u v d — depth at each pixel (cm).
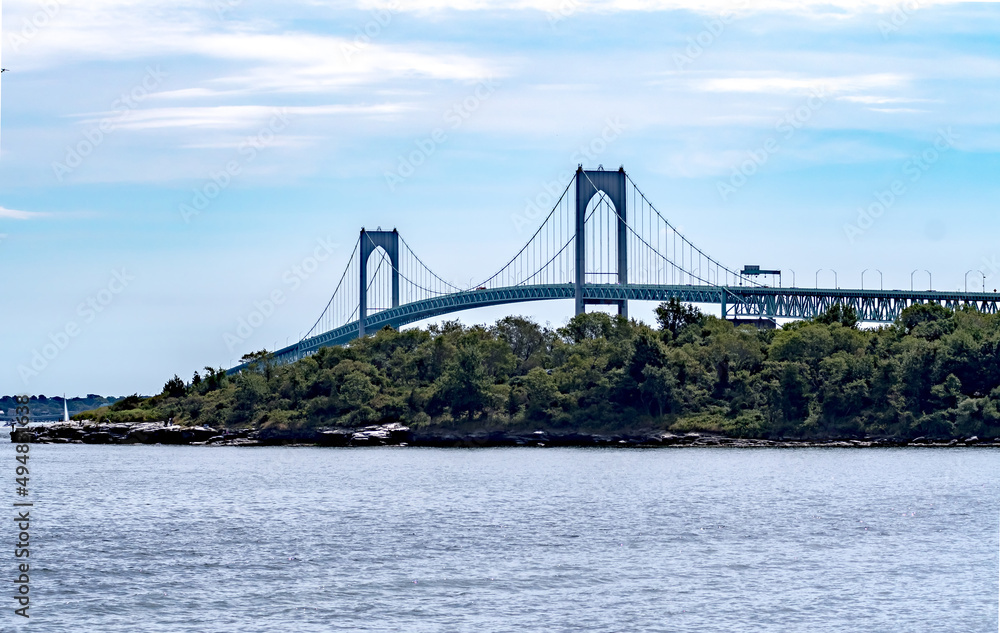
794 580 9631
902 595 9069
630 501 15075
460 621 8388
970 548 11100
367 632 8125
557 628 8188
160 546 11506
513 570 10119
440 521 13175
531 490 16650
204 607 8850
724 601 8912
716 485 17250
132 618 8544
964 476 18550
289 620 8462
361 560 10631
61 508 14912
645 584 9506
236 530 12588
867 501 14888
